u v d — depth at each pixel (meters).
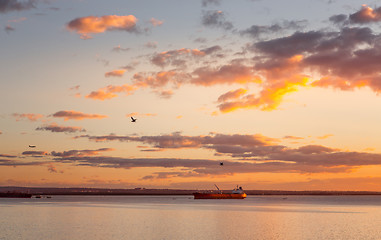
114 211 172.62
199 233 93.00
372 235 91.25
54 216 141.12
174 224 113.44
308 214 160.12
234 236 88.56
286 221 125.62
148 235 88.94
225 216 146.62
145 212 166.88
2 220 123.94
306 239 84.88
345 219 134.88
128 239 83.00
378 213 168.62
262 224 115.25
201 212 169.00
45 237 85.12
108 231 95.50
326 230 100.50
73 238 83.88
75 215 146.88
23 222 117.25
